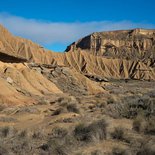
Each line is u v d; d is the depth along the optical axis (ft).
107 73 538.06
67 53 525.75
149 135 42.24
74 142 37.76
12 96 109.91
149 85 349.00
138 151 32.96
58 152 34.04
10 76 143.33
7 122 62.59
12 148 35.58
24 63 176.55
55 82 198.29
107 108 67.82
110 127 45.85
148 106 62.39
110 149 35.91
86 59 539.29
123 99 84.07
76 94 174.70
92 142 38.34
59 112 70.28
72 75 216.33
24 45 414.62
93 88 212.23
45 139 40.83
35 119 65.46
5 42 336.49
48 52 469.16
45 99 121.70
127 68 563.48
